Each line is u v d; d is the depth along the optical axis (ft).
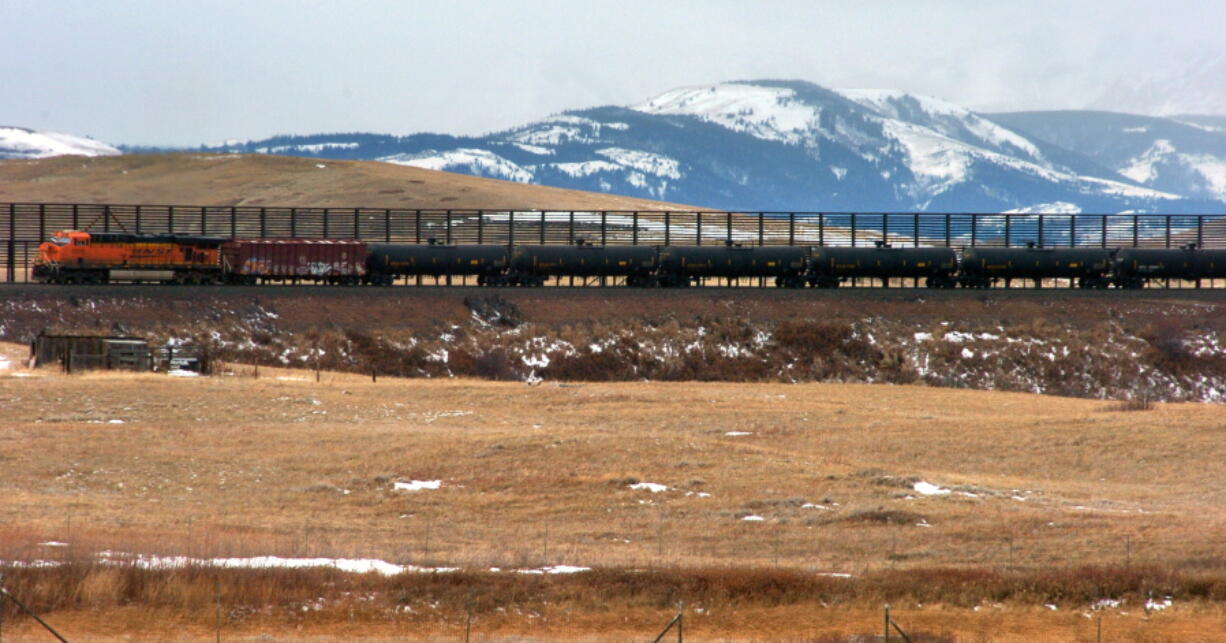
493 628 210.79
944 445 467.11
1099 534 308.19
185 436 445.37
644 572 242.37
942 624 220.84
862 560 281.13
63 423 464.65
